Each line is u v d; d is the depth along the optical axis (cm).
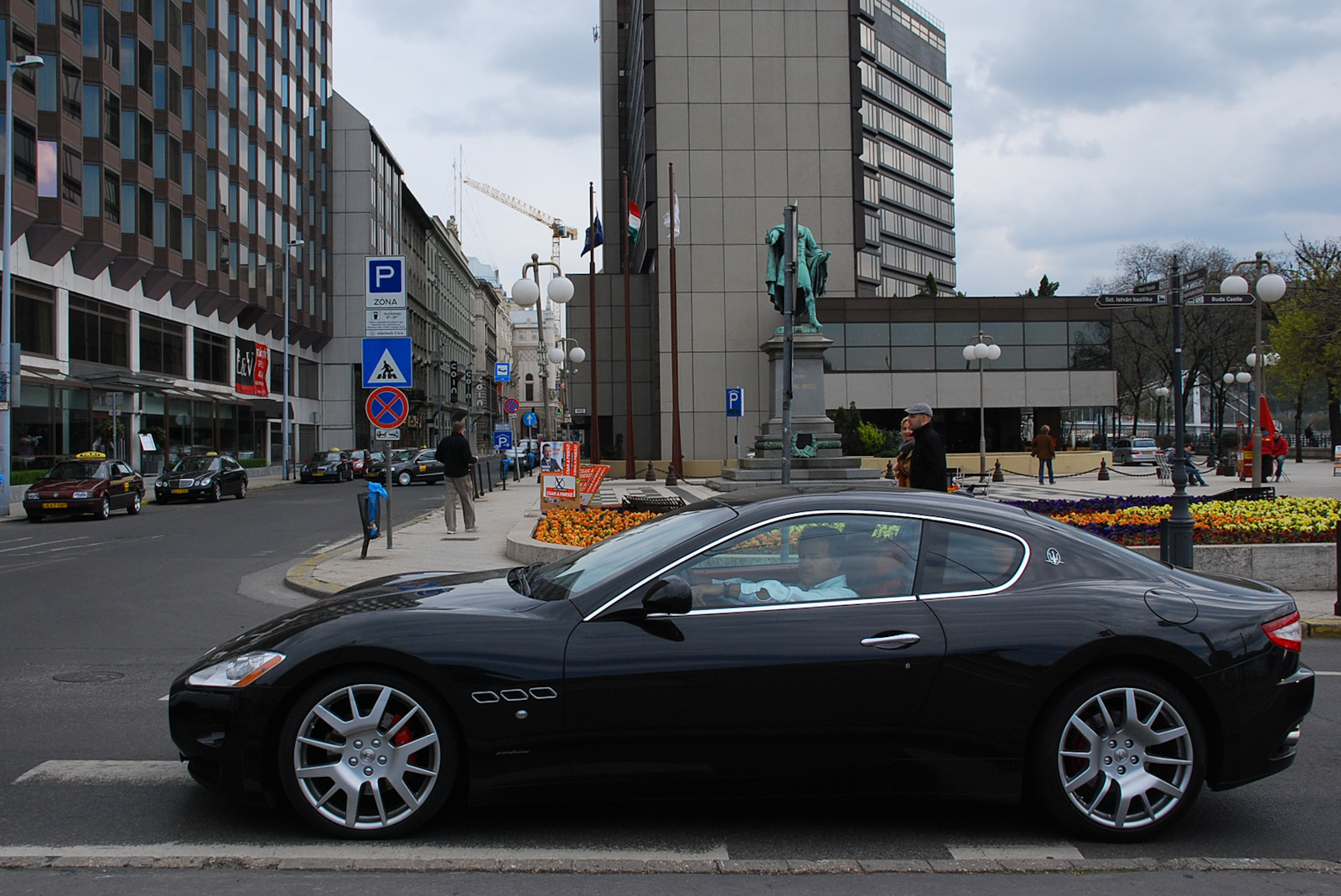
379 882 364
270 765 407
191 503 3083
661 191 4222
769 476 2453
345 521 2228
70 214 3219
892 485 487
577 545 1205
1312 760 536
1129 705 410
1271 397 5134
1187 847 414
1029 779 414
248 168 5066
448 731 401
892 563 427
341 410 6706
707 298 4231
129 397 3747
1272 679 420
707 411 4222
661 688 395
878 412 4603
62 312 3309
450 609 421
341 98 6769
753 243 4253
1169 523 1002
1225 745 415
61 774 488
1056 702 411
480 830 418
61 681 692
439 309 9362
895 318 4419
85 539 1861
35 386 3122
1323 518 1145
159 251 3981
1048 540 440
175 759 513
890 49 8306
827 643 403
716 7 4262
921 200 8819
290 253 4891
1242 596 441
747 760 400
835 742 402
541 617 411
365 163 6762
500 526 1939
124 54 3672
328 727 405
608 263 6425
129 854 384
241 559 1491
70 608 1032
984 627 409
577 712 395
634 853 394
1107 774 411
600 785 399
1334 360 3534
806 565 427
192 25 4269
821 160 4288
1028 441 5178
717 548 425
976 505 451
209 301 4594
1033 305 4503
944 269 9225
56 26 3141
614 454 4478
